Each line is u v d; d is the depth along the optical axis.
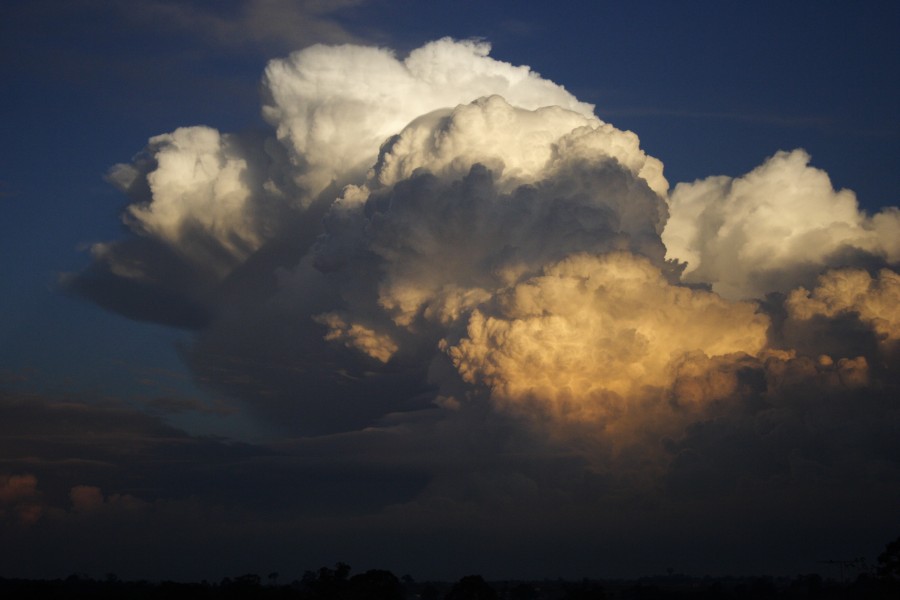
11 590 165.62
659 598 192.75
